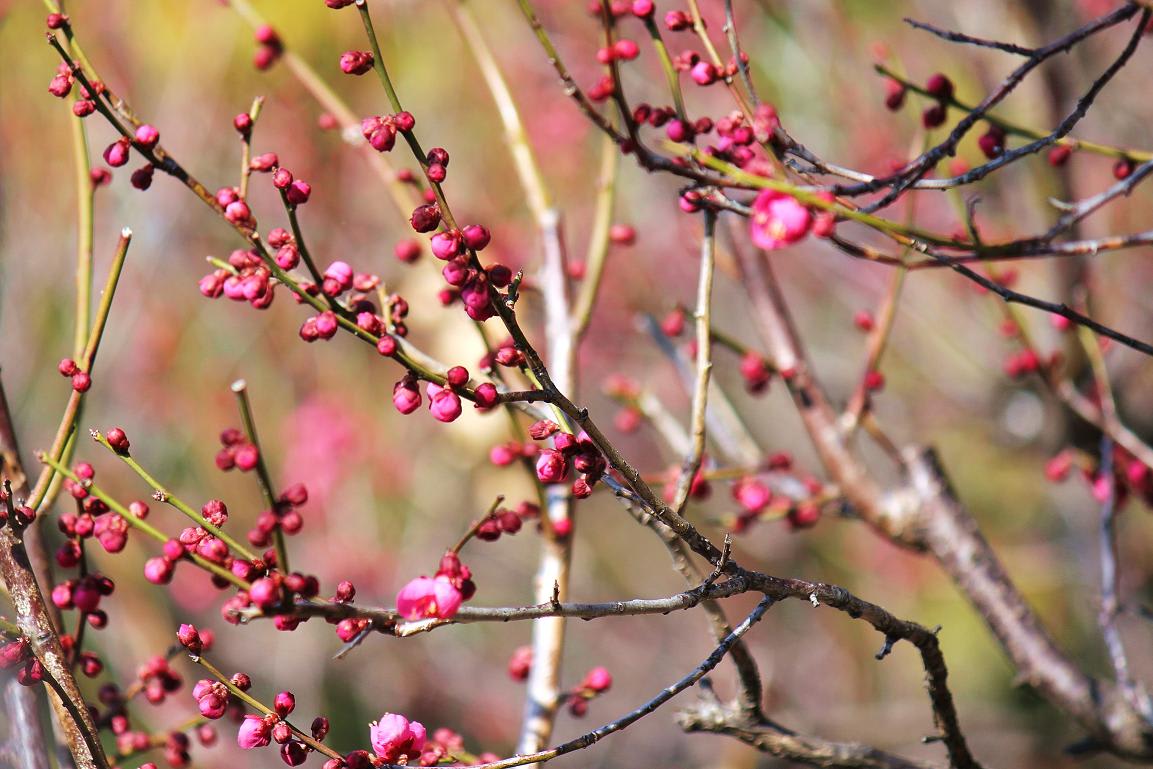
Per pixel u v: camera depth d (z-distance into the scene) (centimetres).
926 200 1050
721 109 1028
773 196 323
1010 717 1152
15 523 348
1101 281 924
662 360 1195
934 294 1047
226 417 1079
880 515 548
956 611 1388
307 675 1047
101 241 993
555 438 321
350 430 1115
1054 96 735
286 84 1052
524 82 1116
